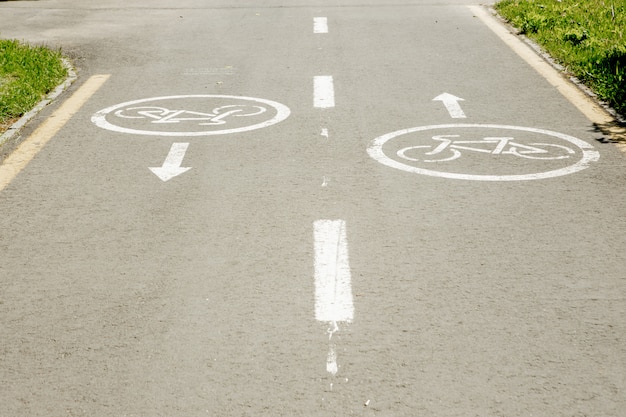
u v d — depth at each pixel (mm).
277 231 6676
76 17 18438
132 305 5496
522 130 9508
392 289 5652
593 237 6496
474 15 17766
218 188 7711
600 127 9586
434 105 10672
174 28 16812
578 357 4789
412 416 4250
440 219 6875
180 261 6152
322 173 8086
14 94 10945
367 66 13070
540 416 4242
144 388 4555
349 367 4715
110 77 12547
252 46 14844
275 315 5324
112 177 8070
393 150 8805
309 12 18578
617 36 14219
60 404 4426
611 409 4297
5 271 6051
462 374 4625
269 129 9672
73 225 6895
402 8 18859
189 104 10898
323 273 5910
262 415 4285
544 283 5715
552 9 16953
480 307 5387
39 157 8727
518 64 13023
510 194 7453
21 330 5211
